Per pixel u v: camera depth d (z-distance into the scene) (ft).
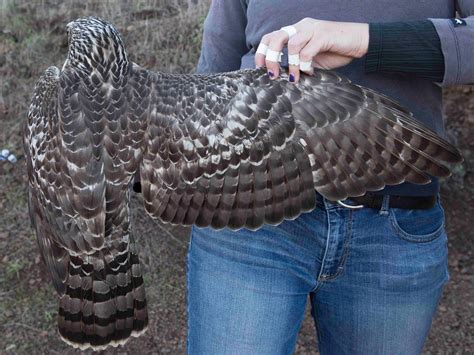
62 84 3.87
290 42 3.91
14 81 9.22
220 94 3.96
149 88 3.92
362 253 4.35
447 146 3.90
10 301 7.44
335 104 3.97
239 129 3.94
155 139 3.88
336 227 4.29
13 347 7.09
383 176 3.98
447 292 7.48
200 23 9.46
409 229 4.38
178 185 3.94
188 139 3.90
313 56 3.91
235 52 4.92
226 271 4.32
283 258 4.29
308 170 3.99
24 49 9.48
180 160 3.91
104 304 4.08
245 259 4.30
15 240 7.91
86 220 3.81
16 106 8.98
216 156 3.94
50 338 7.17
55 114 3.88
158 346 7.10
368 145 3.96
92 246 3.84
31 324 7.27
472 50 3.97
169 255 7.77
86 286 4.05
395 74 4.23
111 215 3.84
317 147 3.98
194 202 3.98
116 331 4.15
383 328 4.45
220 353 4.30
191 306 4.49
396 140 3.94
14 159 8.44
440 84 4.20
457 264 7.68
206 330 4.35
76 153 3.77
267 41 3.98
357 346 4.56
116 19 9.77
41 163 3.91
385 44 3.94
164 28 9.55
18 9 9.99
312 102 3.99
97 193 3.77
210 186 3.96
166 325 7.25
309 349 7.07
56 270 4.11
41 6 10.02
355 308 4.46
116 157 3.80
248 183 3.98
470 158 8.32
